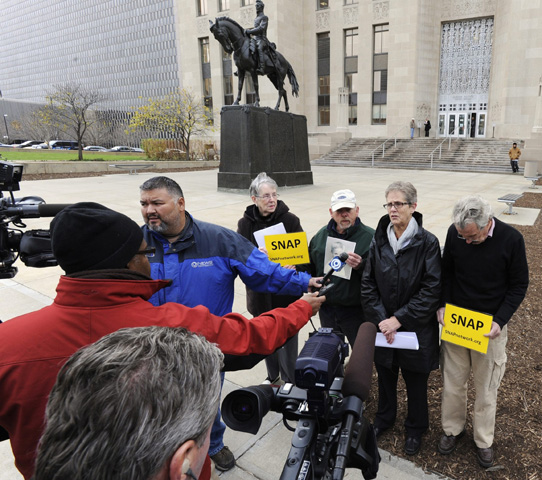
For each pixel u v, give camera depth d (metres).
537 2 27.59
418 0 31.62
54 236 1.17
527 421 2.79
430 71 33.81
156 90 77.31
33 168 20.14
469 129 33.78
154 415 0.66
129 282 1.18
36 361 1.08
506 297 2.32
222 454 2.45
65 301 1.14
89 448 0.62
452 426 2.57
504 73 29.50
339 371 1.34
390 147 29.59
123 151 42.38
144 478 0.64
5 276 1.76
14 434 1.11
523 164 23.06
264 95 37.06
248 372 3.55
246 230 3.21
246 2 36.31
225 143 13.73
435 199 12.28
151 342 0.77
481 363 2.38
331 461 1.12
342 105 32.94
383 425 2.72
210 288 2.15
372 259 2.59
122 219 1.25
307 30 37.09
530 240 7.66
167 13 72.44
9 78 120.31
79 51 93.19
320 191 14.13
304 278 2.22
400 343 2.44
